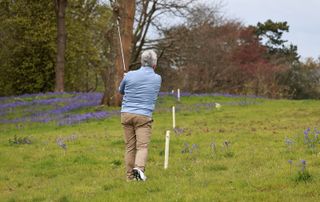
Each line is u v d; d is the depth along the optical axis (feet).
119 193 48.57
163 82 261.85
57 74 213.05
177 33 249.14
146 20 241.14
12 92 241.96
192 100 163.63
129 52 147.43
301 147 69.82
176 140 84.48
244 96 178.60
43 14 228.63
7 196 54.13
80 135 98.32
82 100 172.35
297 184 46.68
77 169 66.59
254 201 42.45
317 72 286.46
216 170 58.03
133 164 54.13
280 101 161.79
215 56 261.24
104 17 241.14
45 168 69.26
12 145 90.27
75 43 234.79
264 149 71.00
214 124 106.73
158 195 46.42
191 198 44.11
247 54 291.17
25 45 231.30
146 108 52.60
